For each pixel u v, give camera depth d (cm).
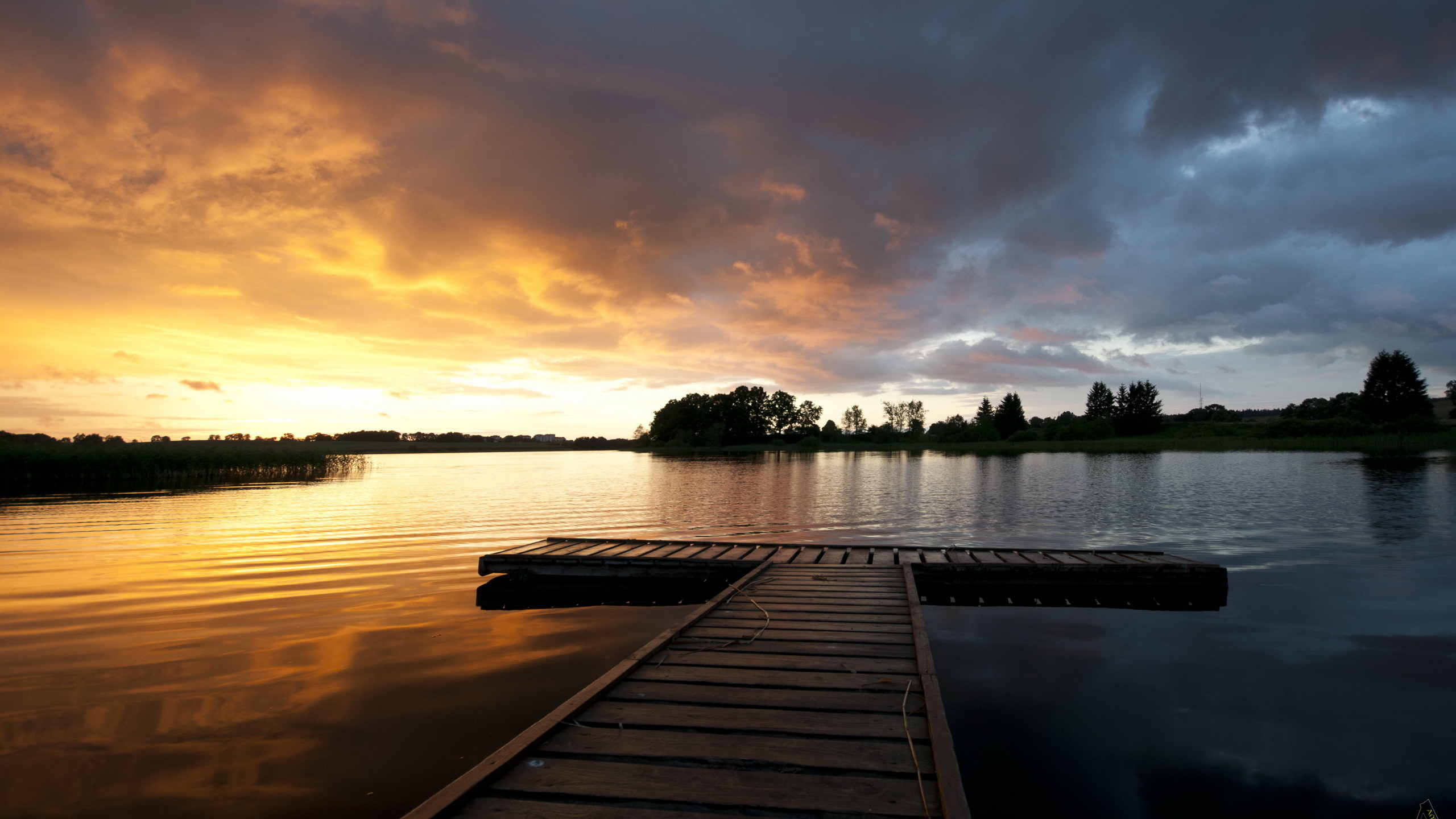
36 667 756
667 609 1154
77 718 617
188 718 619
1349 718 649
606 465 6744
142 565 1388
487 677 740
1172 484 3409
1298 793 519
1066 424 14688
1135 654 851
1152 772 550
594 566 1309
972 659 838
